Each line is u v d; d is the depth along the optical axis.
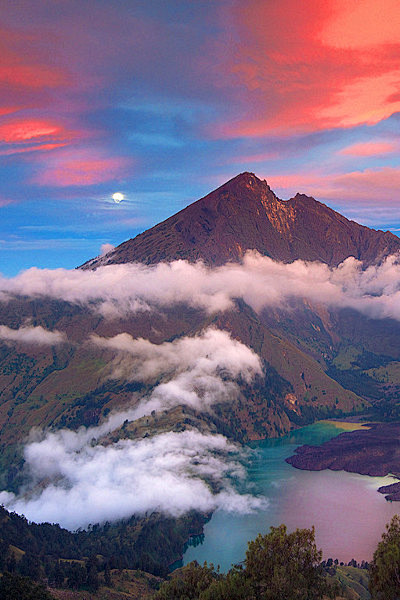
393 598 74.00
